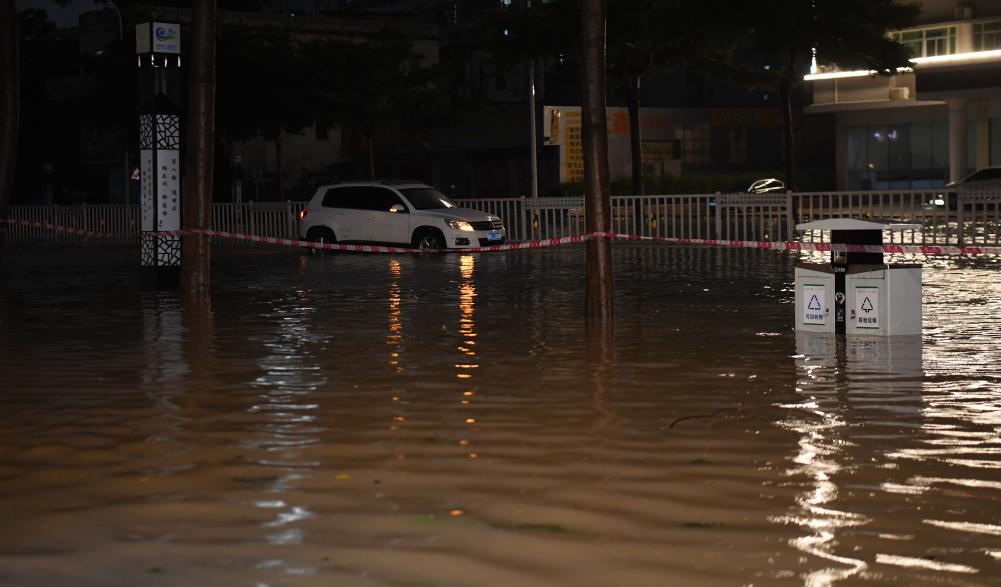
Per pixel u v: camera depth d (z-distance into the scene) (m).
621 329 13.27
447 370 10.40
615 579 4.82
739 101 72.44
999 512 5.76
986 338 12.14
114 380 9.98
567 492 6.16
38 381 9.96
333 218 30.67
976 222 27.30
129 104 53.41
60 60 73.56
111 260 29.06
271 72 53.44
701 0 43.69
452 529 5.52
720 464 6.76
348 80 54.19
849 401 8.73
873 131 58.28
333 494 6.15
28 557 5.15
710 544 5.27
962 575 4.85
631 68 45.72
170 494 6.18
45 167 60.88
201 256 17.09
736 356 11.08
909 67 44.78
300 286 20.09
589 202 14.32
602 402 8.76
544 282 20.27
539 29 45.50
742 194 29.64
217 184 62.50
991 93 51.75
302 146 67.00
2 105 23.30
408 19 75.81
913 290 12.41
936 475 6.50
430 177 66.44
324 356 11.37
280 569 4.97
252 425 7.99
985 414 8.22
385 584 4.79
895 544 5.26
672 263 24.44
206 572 4.93
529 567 4.98
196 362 11.03
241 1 71.19
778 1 42.84
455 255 28.56
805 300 12.86
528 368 10.47
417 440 7.46
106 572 4.95
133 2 57.44
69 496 6.18
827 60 44.78
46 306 16.91
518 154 61.84
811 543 5.27
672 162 64.69
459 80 70.81
